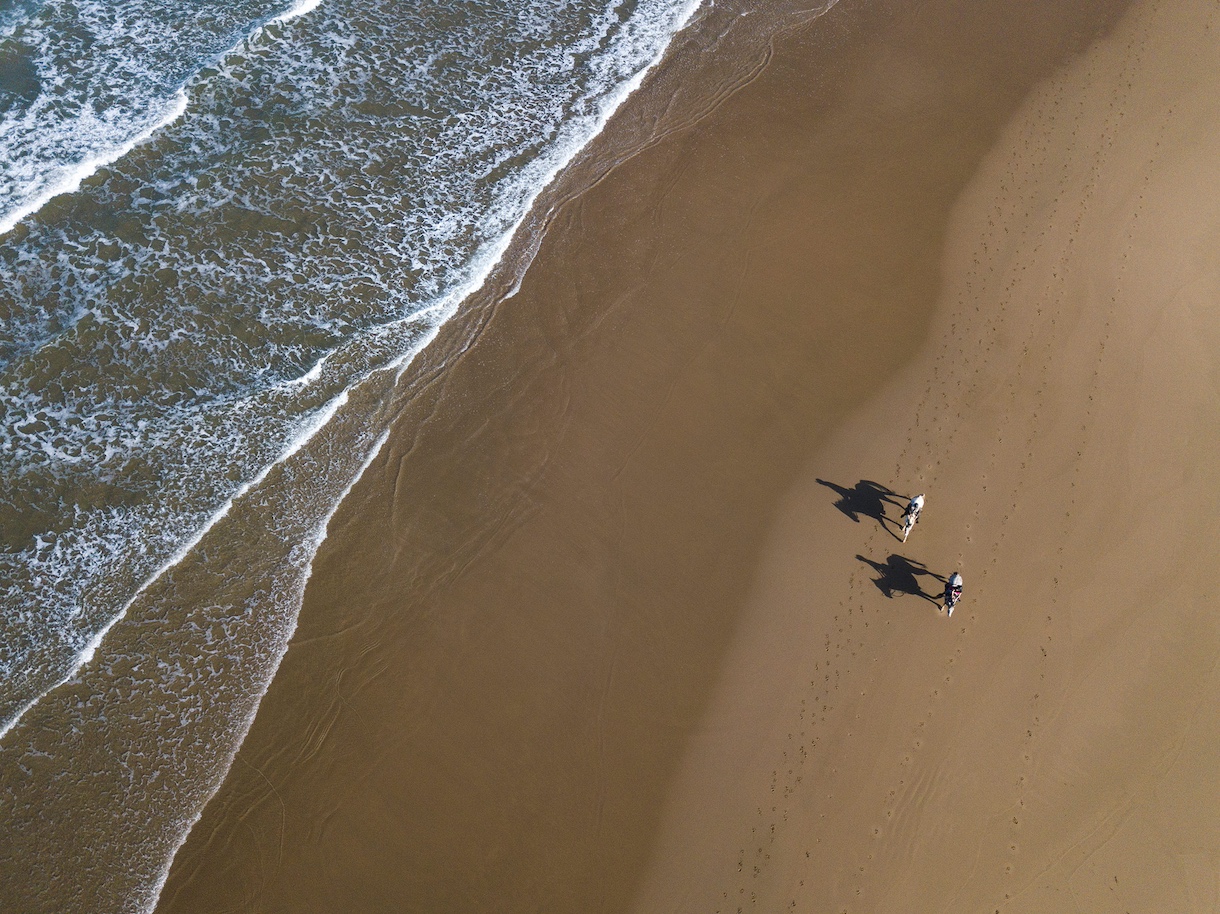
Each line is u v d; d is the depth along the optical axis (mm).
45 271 22328
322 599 18297
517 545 19094
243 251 23344
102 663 17344
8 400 20422
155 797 15945
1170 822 16016
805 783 16219
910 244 24406
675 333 22500
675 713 17000
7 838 15430
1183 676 17609
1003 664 17656
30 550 18594
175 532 19078
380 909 14906
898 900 15102
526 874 15281
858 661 17625
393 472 20125
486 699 17094
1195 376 21828
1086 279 23609
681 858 15492
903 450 20562
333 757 16406
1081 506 19703
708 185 25672
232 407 20906
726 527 19422
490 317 22812
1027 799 16188
